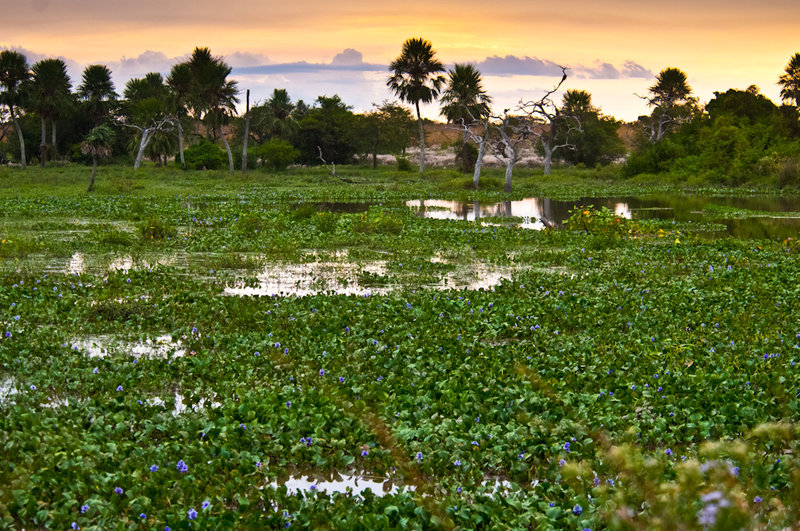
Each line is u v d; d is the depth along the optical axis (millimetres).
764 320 11836
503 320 11531
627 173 70875
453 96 65812
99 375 8773
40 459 6582
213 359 9422
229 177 59188
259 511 5828
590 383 8570
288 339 10281
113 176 56094
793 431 7184
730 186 57281
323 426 7359
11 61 67562
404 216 29328
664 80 97500
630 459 6027
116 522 5691
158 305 12359
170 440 7145
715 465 4551
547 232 23672
